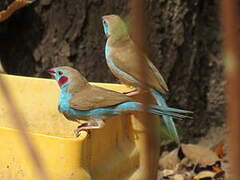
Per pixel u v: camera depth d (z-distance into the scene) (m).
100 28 11.02
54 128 8.20
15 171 6.28
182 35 11.18
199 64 11.55
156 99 8.49
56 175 6.08
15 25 11.25
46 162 6.14
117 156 7.28
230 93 1.20
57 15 11.05
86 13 10.98
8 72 11.42
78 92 7.29
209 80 11.68
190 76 11.47
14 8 10.32
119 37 9.34
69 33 11.07
